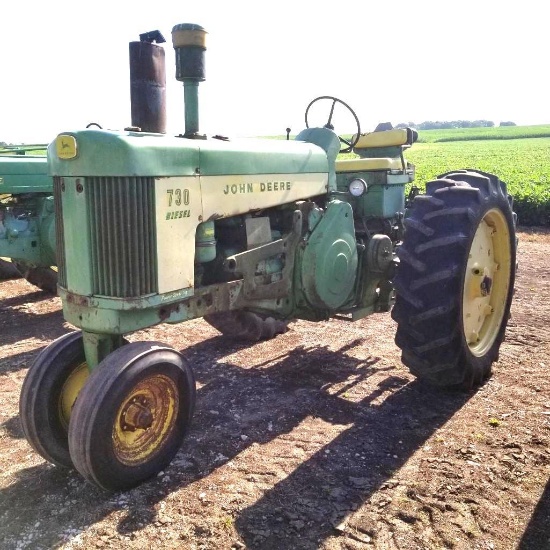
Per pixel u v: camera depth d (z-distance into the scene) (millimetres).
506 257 4289
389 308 4664
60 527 2541
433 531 2488
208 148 3148
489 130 78750
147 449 2879
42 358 2967
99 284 2840
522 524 2529
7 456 3182
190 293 3096
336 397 3854
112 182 2707
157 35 3367
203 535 2477
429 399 3811
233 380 4164
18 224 6047
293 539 2445
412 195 5617
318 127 4328
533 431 3316
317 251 3852
